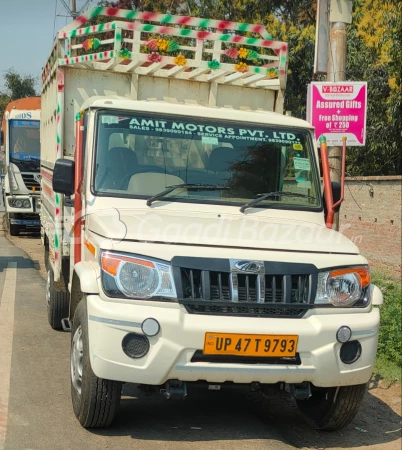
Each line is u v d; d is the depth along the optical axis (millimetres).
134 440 4562
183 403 5488
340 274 4434
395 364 6934
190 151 5332
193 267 4172
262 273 4246
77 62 6227
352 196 13516
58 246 6551
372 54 16891
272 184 5434
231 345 4102
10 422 4773
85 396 4402
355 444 4875
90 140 5215
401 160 17328
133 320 4035
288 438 4879
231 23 6492
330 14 7258
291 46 18375
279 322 4203
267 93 6957
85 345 4375
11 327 7703
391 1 15477
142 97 6680
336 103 6820
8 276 11586
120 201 5016
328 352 4254
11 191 18688
